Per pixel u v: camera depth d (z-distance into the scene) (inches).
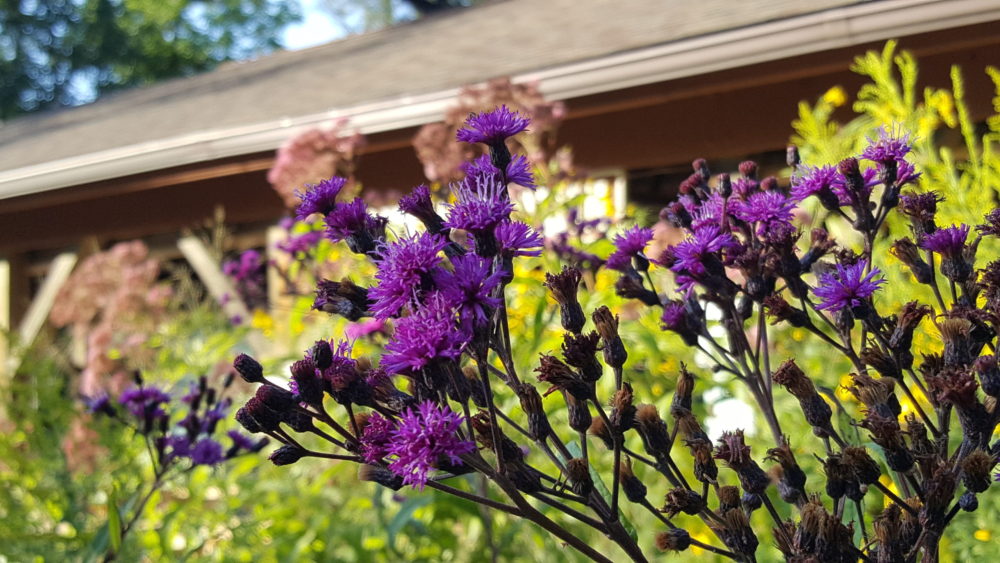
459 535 182.2
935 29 231.6
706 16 284.2
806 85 262.2
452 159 198.1
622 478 76.0
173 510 168.7
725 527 71.9
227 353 232.4
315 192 78.4
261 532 179.9
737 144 275.0
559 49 313.4
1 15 1268.5
